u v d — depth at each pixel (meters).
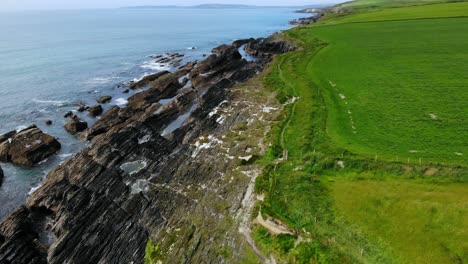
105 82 85.38
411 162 34.66
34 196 38.16
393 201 29.42
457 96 49.94
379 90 55.78
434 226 26.23
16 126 59.38
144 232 34.09
